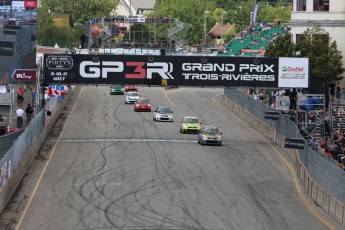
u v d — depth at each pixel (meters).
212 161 116.62
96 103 198.75
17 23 138.75
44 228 75.25
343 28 177.50
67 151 123.81
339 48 177.62
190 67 131.62
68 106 190.38
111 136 142.12
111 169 108.25
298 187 99.19
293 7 183.12
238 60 132.00
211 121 168.75
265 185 99.81
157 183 98.94
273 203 89.19
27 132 108.00
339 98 157.25
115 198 89.44
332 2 178.25
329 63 161.75
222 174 106.44
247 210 85.06
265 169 111.25
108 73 131.50
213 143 132.25
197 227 76.31
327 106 141.38
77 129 151.50
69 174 104.25
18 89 160.75
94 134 144.62
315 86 141.38
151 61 131.38
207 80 131.75
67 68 131.62
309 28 177.75
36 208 84.06
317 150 103.25
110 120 166.38
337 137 118.94
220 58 131.62
